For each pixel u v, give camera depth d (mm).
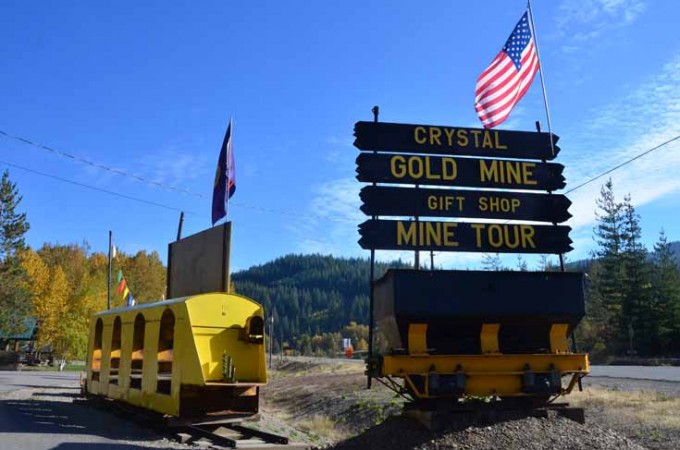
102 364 18250
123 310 17219
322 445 11578
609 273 67125
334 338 160000
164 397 13453
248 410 13570
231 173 19000
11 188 54219
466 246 10469
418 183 10586
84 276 69875
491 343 10102
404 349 9844
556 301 10320
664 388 19484
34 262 64125
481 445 8875
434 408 9844
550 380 10008
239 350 13375
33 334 63875
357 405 22781
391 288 9883
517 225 10734
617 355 61750
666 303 61438
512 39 12320
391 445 9555
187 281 20172
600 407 15117
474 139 10945
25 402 18891
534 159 11172
